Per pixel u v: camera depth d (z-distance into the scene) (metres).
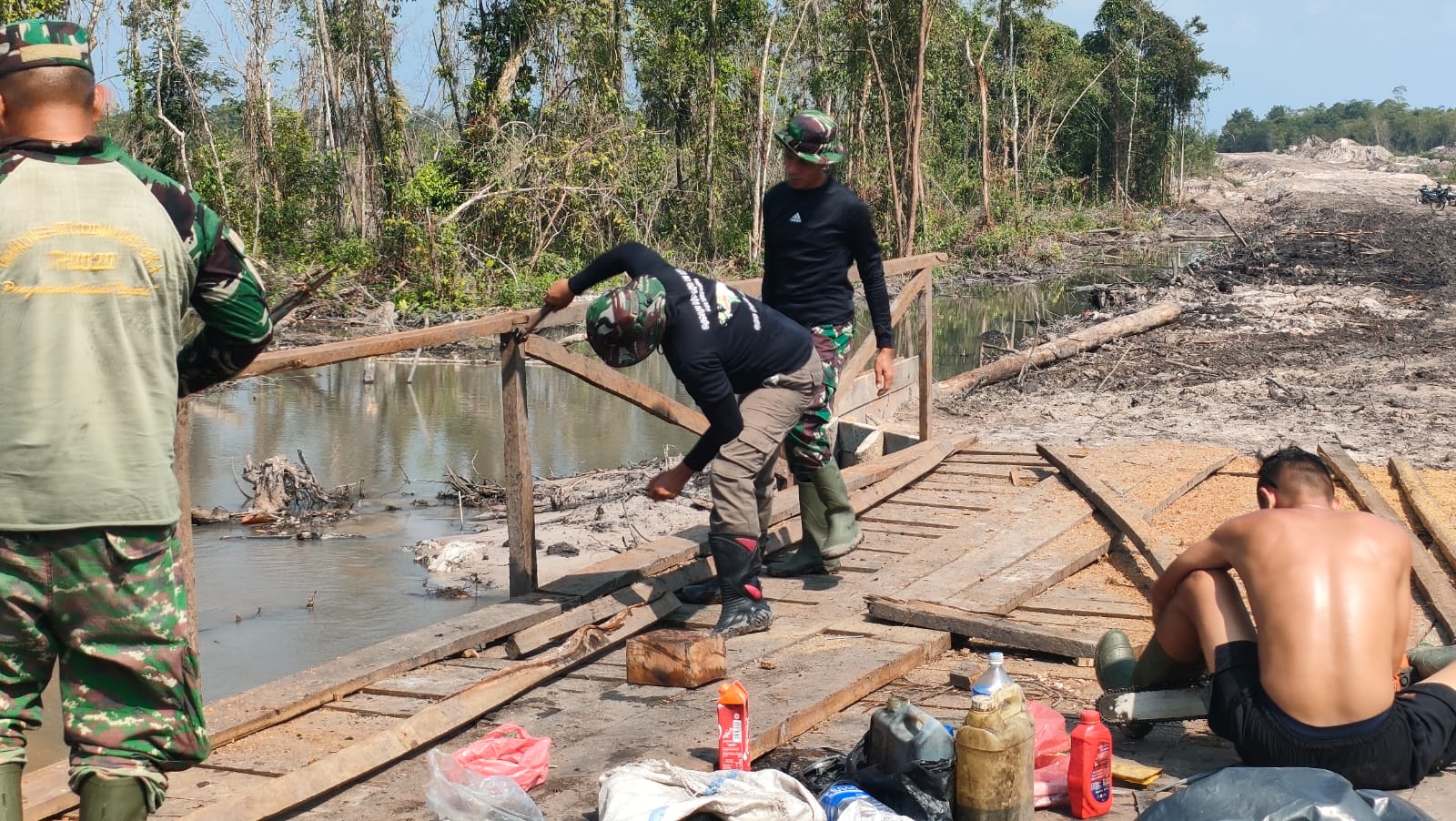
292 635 7.20
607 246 29.66
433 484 11.13
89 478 2.65
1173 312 18.86
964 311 25.12
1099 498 7.33
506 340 5.57
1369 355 15.09
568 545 8.66
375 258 27.16
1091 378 14.05
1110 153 69.38
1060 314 23.84
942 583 6.03
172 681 2.78
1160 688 4.24
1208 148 93.81
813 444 5.99
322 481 11.17
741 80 34.78
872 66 36.25
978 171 52.06
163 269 2.75
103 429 2.67
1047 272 35.59
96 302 2.67
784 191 6.14
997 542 6.74
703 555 6.56
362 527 9.70
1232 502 7.60
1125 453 8.78
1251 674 3.78
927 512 7.64
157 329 2.75
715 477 5.38
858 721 4.51
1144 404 11.91
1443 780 3.82
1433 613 5.73
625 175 30.06
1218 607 3.92
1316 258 30.03
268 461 10.28
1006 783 3.39
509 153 28.00
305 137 32.31
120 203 2.73
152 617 2.74
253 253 26.94
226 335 3.00
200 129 29.80
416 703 4.64
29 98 2.75
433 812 3.63
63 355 2.64
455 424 13.93
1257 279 25.50
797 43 39.06
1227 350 15.79
